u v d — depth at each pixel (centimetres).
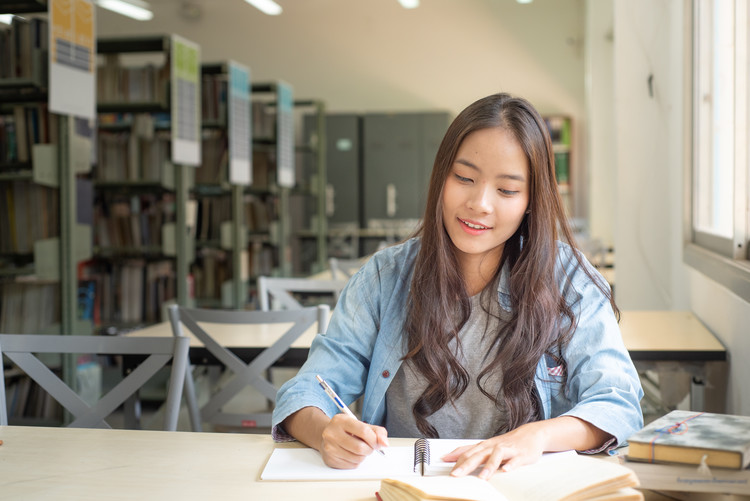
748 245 196
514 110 116
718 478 85
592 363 119
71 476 101
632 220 360
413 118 920
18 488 96
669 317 258
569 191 940
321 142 803
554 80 964
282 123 645
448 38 983
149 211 486
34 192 365
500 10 970
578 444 105
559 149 939
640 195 357
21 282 369
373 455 107
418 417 124
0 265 379
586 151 958
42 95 364
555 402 126
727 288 188
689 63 274
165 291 470
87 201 374
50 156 345
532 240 120
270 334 246
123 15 1009
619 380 115
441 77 987
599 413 108
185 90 450
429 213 121
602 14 777
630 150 359
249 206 645
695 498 88
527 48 968
